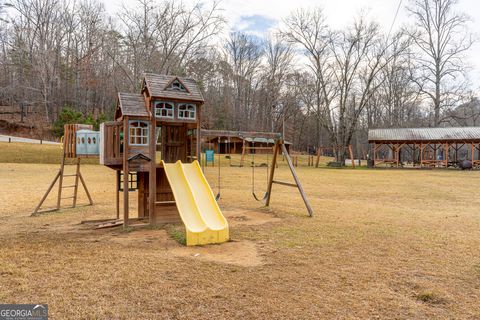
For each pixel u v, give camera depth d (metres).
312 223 7.98
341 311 3.40
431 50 41.69
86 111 47.03
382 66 35.50
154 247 5.79
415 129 35.47
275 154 10.14
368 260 5.10
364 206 10.71
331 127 38.38
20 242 6.01
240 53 58.97
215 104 53.41
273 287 4.00
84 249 5.55
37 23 46.88
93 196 12.52
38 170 22.05
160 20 32.19
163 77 7.98
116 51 41.22
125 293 3.76
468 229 7.34
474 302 3.67
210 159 29.86
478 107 51.88
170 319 3.19
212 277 4.30
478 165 33.25
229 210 9.86
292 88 55.69
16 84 47.81
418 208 10.38
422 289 3.98
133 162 7.47
